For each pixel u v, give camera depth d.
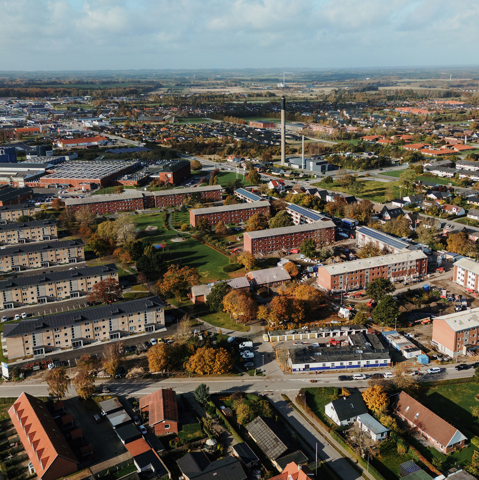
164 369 195.62
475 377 182.12
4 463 146.88
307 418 167.00
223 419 164.88
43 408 165.38
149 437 157.88
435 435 151.88
